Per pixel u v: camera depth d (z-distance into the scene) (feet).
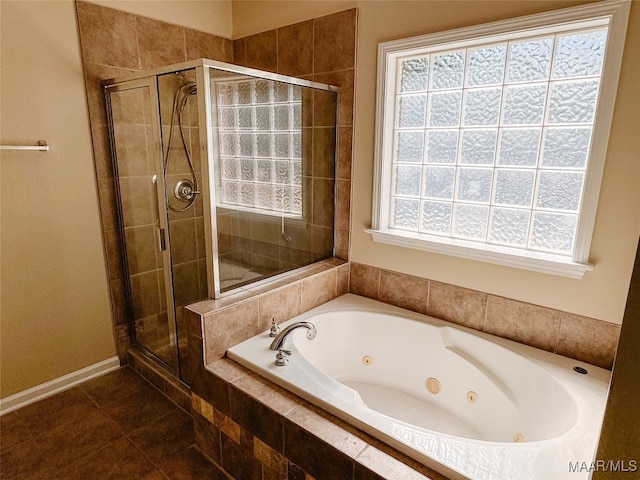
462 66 6.57
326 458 4.39
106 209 7.93
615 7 4.91
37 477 5.74
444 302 7.25
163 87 6.48
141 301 8.15
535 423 5.48
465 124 6.70
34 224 7.06
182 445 6.43
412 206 7.63
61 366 7.77
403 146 7.55
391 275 7.88
